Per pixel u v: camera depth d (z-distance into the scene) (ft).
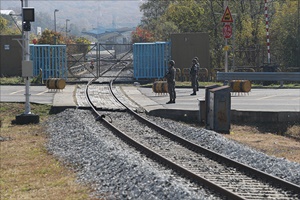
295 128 169.37
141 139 143.95
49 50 342.23
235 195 80.84
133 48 341.82
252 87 282.36
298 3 423.64
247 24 451.12
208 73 337.52
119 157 109.29
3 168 110.93
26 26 177.58
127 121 175.94
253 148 135.64
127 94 251.19
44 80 333.21
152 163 110.42
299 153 130.82
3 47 355.56
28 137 151.12
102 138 138.41
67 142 138.51
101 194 87.66
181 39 337.72
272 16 488.02
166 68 337.31
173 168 105.09
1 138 148.87
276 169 105.19
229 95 163.94
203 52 336.49
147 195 83.30
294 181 96.58
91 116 186.80
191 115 187.11
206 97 168.86
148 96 242.37
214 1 486.79
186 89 275.59
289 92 254.47
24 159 119.24
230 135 159.02
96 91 266.77
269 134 164.25
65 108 203.21
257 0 474.08
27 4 178.19
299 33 408.46
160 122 174.70
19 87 290.35
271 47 443.32
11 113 200.95
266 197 84.17
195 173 97.66
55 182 97.19
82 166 109.40
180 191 82.89
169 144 136.67
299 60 404.16
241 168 105.50
